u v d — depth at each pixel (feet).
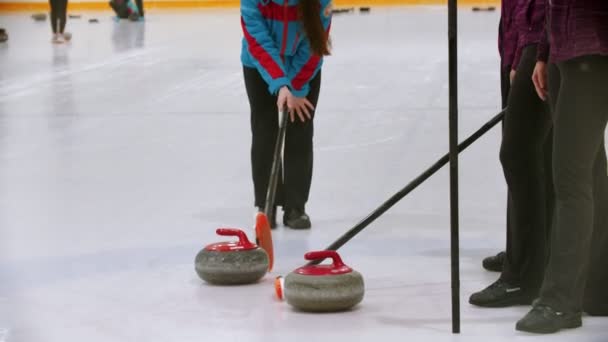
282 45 19.66
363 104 40.22
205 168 28.25
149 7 111.65
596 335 13.52
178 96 43.78
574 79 13.10
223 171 27.78
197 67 54.65
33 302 15.65
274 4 19.39
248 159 29.55
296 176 21.13
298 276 14.88
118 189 25.43
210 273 16.42
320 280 14.74
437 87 44.68
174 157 30.01
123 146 31.96
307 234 20.63
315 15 18.67
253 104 21.06
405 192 15.81
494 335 13.60
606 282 14.44
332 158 29.43
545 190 15.85
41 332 14.07
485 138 32.07
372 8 102.06
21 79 51.03
